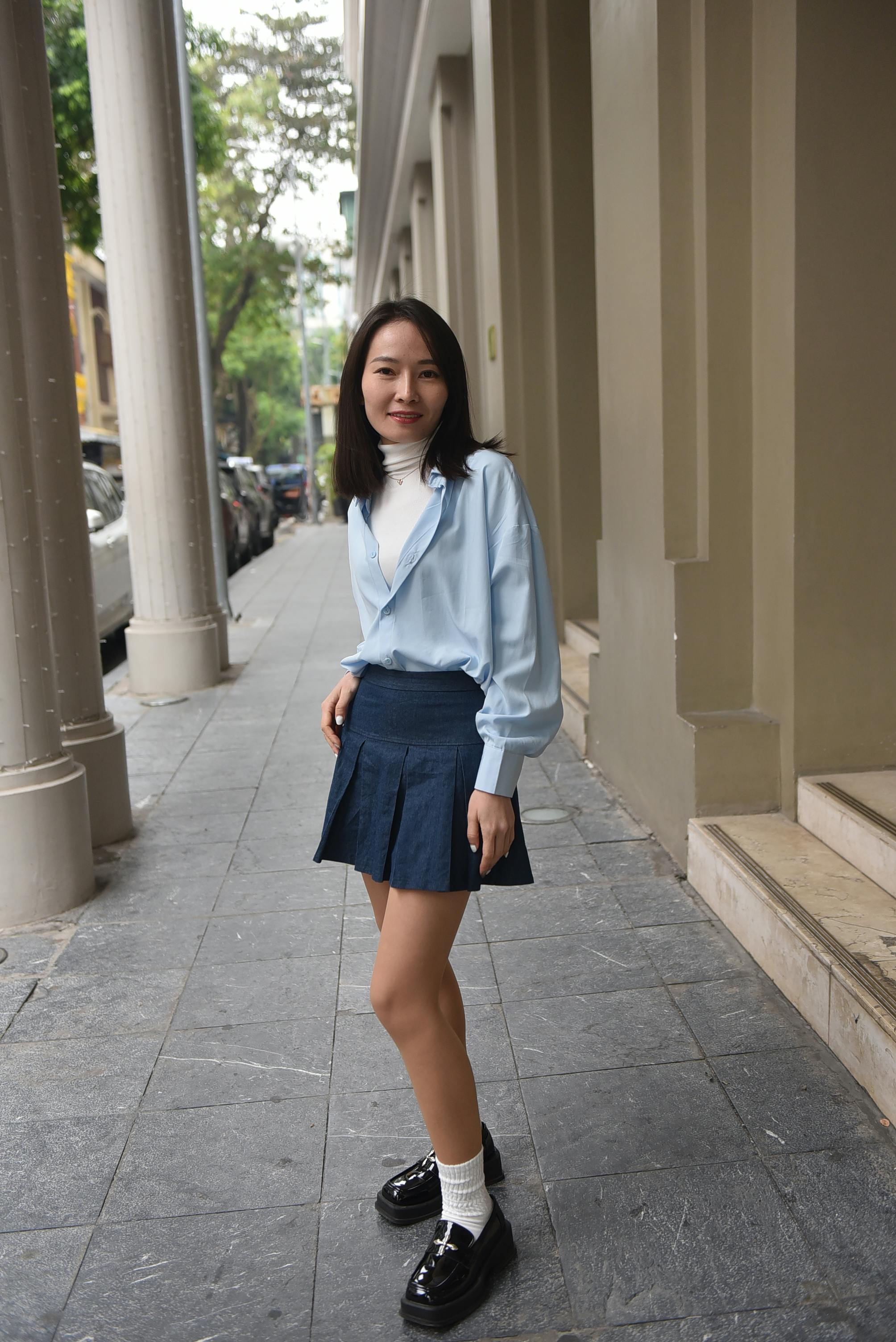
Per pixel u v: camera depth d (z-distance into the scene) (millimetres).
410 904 1818
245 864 4090
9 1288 1914
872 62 3105
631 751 4379
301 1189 2160
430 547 1797
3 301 3338
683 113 3533
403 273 15922
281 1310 1843
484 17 6648
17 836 3539
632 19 3783
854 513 3354
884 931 2689
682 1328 1752
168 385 7156
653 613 3965
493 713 1771
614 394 4355
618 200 4098
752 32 3404
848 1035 2455
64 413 4184
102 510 9289
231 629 10125
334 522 32594
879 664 3453
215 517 10422
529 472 6719
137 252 6895
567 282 6344
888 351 3262
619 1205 2059
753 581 3709
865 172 3162
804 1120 2299
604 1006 2838
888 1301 1785
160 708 6879
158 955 3309
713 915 3387
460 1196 1871
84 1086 2574
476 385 9445
